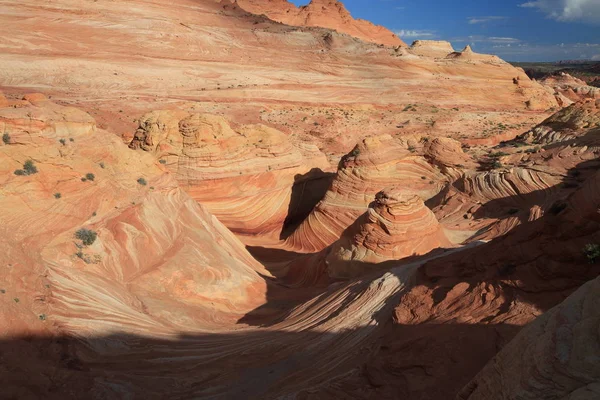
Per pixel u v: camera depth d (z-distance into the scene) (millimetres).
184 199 22562
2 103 16766
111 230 17219
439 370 10070
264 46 82125
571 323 6320
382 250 20703
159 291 16766
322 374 11656
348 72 78750
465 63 84500
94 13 70125
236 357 12812
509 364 6961
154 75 60812
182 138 30672
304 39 86938
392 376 10672
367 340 12742
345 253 21766
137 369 11336
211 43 74938
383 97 74125
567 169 33688
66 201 16438
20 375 9188
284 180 34344
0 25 58844
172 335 13703
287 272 25484
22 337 10383
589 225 10523
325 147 53219
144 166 21078
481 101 80750
